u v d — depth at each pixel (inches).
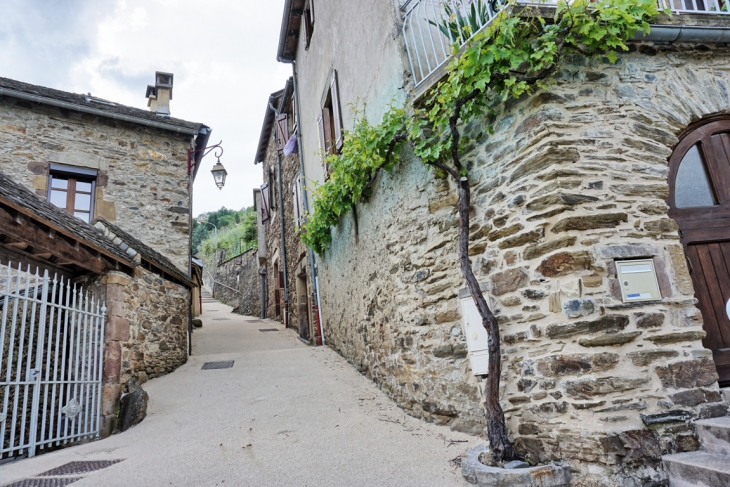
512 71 132.3
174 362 274.7
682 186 137.8
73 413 169.3
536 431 118.2
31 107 315.6
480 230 142.8
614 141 128.0
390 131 169.0
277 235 534.9
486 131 144.3
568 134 125.6
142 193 344.5
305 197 367.9
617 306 115.6
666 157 132.0
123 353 206.1
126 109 350.6
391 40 185.3
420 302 166.6
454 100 141.9
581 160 124.2
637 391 111.5
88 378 179.8
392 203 190.4
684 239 133.3
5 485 118.3
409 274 174.6
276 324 520.1
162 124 350.9
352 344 255.4
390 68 186.5
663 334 116.6
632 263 119.7
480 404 142.0
